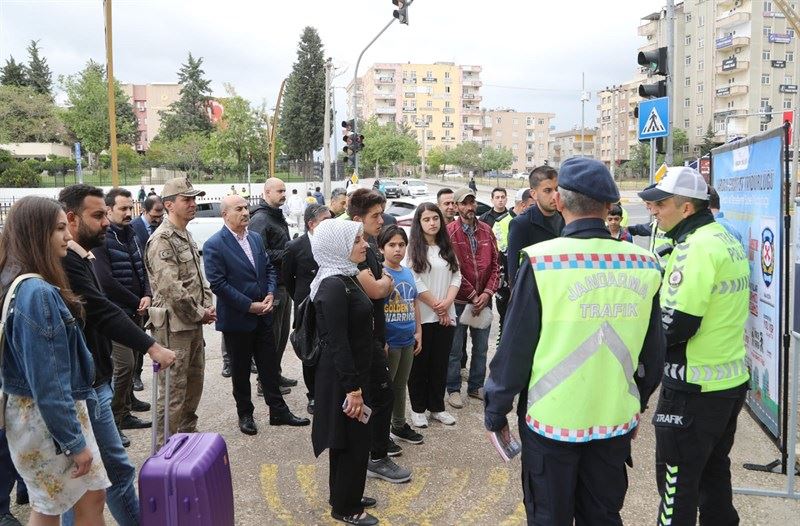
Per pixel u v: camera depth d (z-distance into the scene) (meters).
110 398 3.24
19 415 2.57
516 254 4.86
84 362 2.79
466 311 5.55
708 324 2.90
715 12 73.50
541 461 2.43
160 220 7.16
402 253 4.56
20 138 50.41
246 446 4.79
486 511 3.80
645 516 3.68
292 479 4.24
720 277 2.88
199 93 73.50
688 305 2.84
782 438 4.17
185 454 2.93
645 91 8.52
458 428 5.14
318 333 3.54
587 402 2.36
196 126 71.38
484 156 93.44
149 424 5.20
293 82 69.12
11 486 3.54
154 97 95.25
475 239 5.61
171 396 4.52
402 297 4.59
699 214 3.04
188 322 4.54
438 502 3.91
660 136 8.37
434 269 5.02
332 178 51.19
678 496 2.99
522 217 4.92
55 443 2.60
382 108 116.12
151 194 7.17
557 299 2.35
